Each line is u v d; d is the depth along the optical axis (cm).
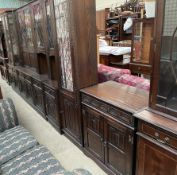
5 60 550
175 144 125
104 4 584
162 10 126
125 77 251
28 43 373
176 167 127
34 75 354
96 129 203
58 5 217
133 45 365
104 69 286
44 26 269
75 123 243
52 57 288
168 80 137
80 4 197
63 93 254
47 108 319
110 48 439
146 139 143
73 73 219
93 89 214
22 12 359
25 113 371
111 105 172
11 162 157
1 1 769
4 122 207
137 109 156
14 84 507
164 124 131
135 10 442
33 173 142
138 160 158
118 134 172
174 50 128
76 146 256
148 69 342
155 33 134
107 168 199
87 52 215
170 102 139
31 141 180
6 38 491
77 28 201
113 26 501
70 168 216
